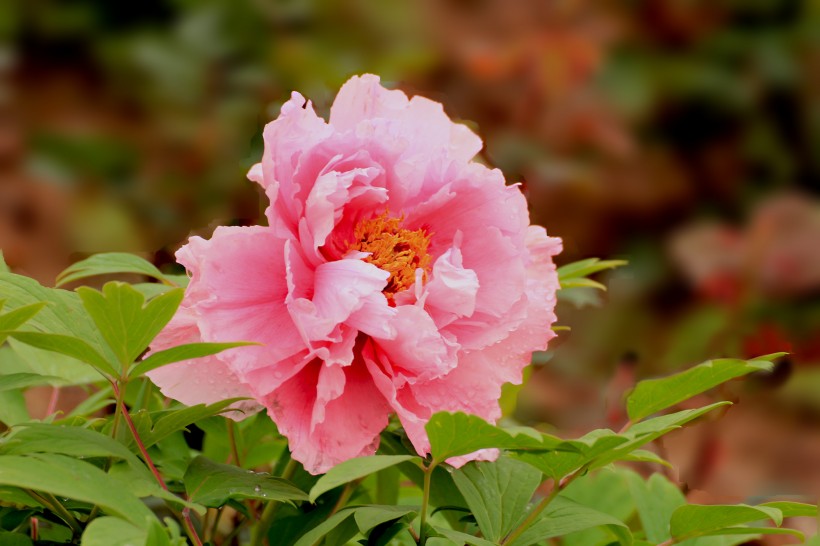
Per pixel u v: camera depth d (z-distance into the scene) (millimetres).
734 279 2861
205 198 2629
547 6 3201
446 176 1399
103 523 1256
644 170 3279
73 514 1355
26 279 1340
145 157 2715
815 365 2572
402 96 1410
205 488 1331
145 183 2662
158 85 2764
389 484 1443
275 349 1351
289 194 1360
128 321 1297
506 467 1384
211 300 1349
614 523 1364
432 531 1334
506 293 1394
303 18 2910
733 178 3355
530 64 3100
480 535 1403
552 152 3166
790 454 2320
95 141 2734
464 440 1298
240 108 2719
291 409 1356
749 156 3379
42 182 2691
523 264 1401
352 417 1368
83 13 2859
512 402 1535
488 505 1362
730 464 2301
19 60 2826
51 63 2834
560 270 1496
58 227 2629
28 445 1288
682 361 2811
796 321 2764
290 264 1359
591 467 1337
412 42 3039
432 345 1358
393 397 1354
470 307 1375
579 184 3145
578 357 2705
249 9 2838
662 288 3104
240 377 1340
